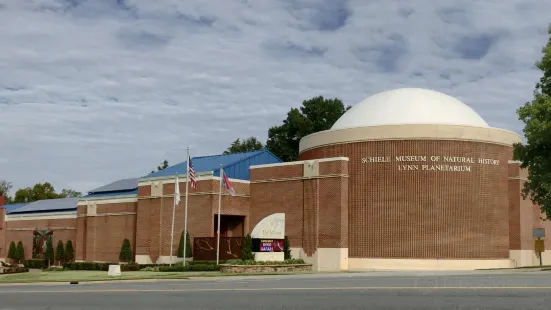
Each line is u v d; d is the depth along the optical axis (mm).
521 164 50375
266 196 56719
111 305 19453
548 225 54094
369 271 45719
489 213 49531
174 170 71688
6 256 86062
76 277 42938
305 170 53469
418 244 48156
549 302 16828
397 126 49719
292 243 53500
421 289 21875
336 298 19438
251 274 41281
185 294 22844
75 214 76250
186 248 55312
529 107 45812
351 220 50594
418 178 48750
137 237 63375
